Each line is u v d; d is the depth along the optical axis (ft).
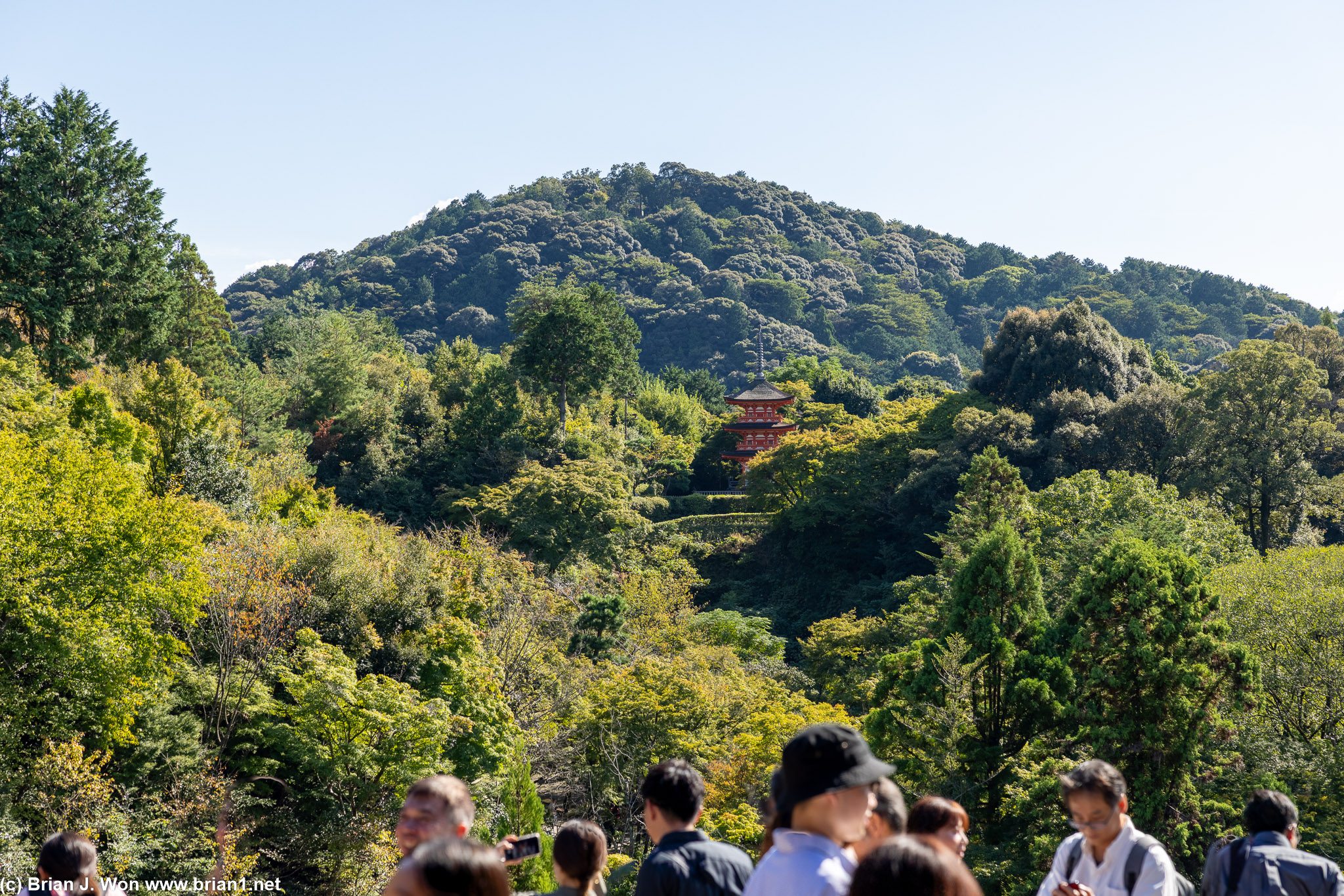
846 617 151.33
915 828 15.51
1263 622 83.25
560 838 15.85
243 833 63.21
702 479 304.09
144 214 154.71
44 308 136.36
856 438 222.28
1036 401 201.36
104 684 61.16
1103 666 71.00
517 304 411.54
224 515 97.09
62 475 66.08
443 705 70.95
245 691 71.20
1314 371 163.43
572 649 122.31
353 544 91.91
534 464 222.07
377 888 64.80
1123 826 17.60
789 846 12.39
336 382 250.57
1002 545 79.87
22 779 56.95
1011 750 77.00
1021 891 63.67
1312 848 62.69
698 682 92.58
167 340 193.77
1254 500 170.81
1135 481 134.51
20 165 138.62
